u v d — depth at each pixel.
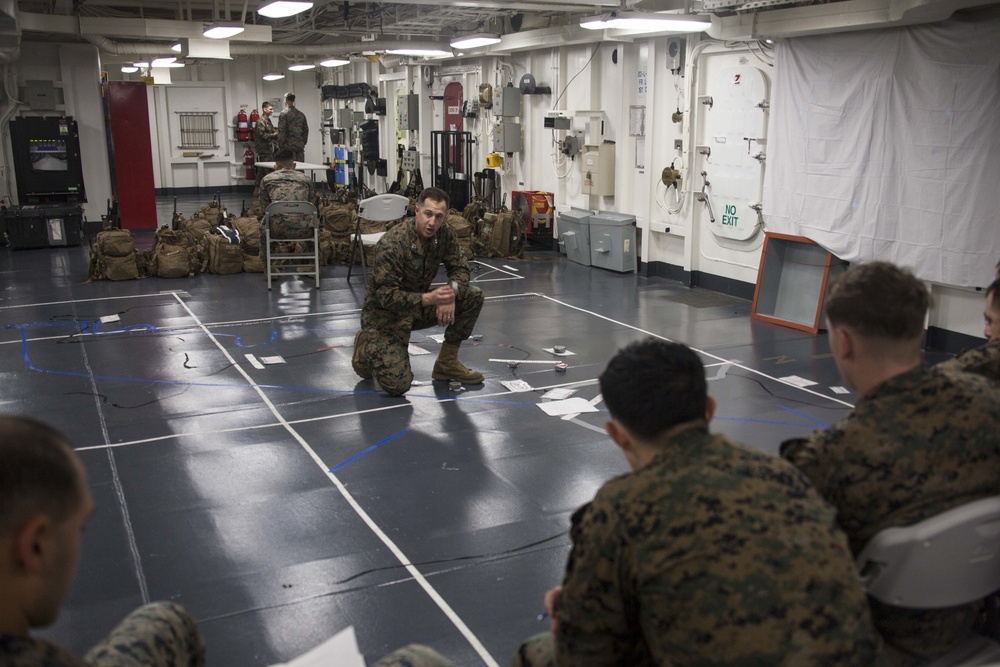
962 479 1.77
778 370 6.42
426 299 5.44
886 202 7.05
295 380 6.13
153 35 10.13
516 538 3.84
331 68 20.47
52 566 1.12
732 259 9.17
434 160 14.82
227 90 20.33
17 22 8.89
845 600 1.42
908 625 1.83
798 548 1.42
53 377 6.18
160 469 4.59
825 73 7.46
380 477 4.49
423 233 5.52
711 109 9.13
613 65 10.58
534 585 3.45
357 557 3.67
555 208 12.05
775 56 7.95
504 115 12.47
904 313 1.79
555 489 4.35
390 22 12.64
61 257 11.30
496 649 3.02
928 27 6.56
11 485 1.07
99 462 4.68
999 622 2.12
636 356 1.67
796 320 7.93
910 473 1.75
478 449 4.88
